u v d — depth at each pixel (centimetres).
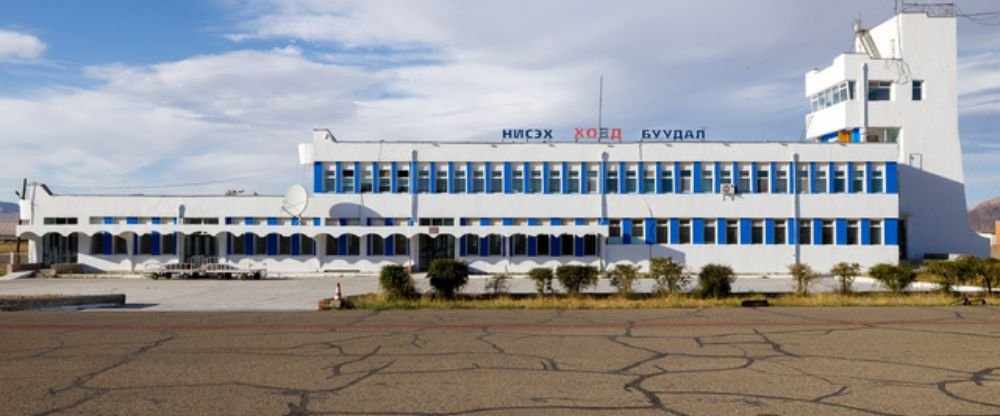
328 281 3809
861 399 979
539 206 4472
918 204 4941
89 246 4472
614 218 4481
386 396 1000
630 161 4500
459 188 4491
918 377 1119
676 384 1072
